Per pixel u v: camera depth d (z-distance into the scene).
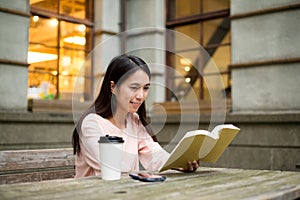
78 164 1.56
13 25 3.60
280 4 3.42
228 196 1.00
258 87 3.51
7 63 3.53
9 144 3.41
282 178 1.38
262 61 3.47
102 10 4.37
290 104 3.33
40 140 3.62
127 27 4.54
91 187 1.16
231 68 3.68
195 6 4.21
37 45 3.99
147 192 1.07
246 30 3.61
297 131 3.21
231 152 3.55
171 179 1.35
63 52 4.20
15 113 3.43
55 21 4.14
